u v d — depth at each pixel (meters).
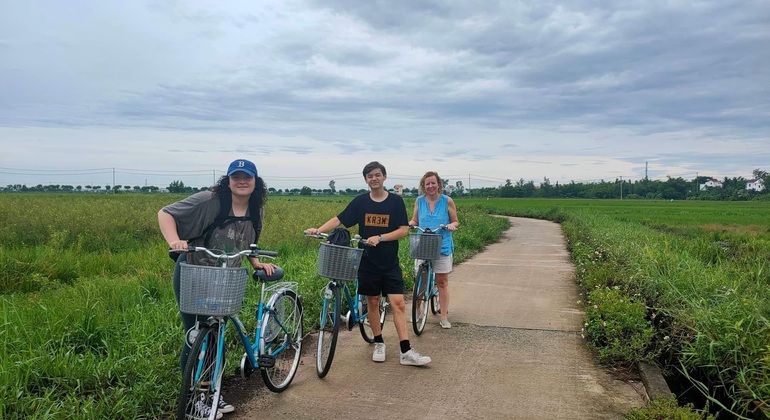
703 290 6.86
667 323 6.15
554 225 31.00
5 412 3.68
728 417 4.70
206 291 3.35
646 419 3.89
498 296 8.86
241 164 3.90
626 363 5.42
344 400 4.52
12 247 12.12
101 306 6.29
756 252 13.93
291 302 4.82
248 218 4.12
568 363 5.47
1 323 5.48
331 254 4.79
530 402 4.48
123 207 20.86
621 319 5.79
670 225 29.59
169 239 3.59
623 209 52.75
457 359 5.61
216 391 3.82
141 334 5.29
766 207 60.12
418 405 4.41
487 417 4.19
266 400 4.51
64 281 9.23
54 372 4.35
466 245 16.22
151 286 7.55
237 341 5.56
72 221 14.38
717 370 4.74
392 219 5.33
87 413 3.72
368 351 5.86
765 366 4.22
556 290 9.39
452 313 7.66
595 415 4.24
